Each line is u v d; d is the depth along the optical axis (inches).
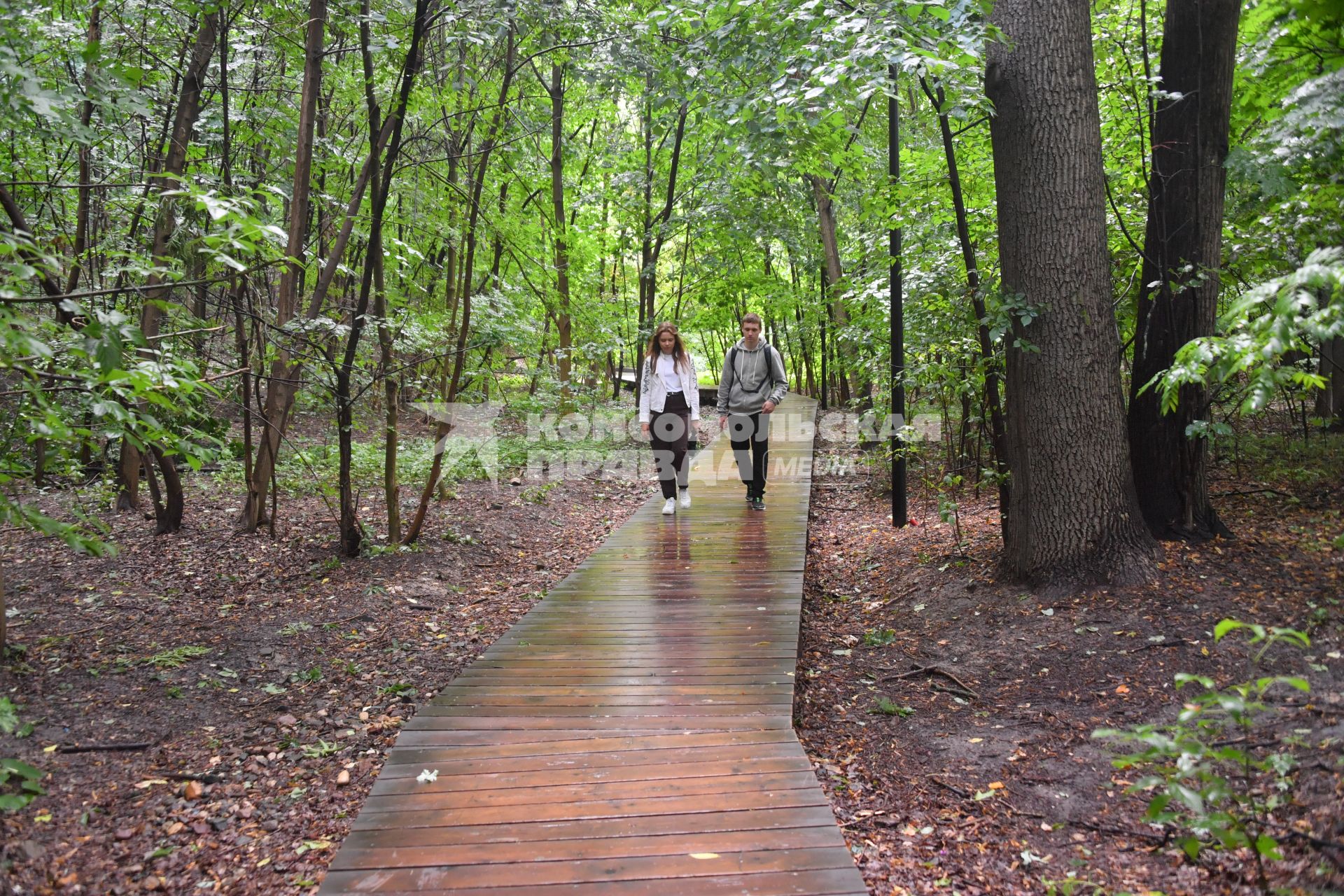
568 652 177.8
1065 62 178.9
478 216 331.3
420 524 267.4
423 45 246.7
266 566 240.7
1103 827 112.3
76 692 153.1
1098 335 181.3
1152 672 149.2
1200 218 184.7
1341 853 89.0
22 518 115.2
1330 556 172.1
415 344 262.2
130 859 107.1
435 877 99.2
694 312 655.1
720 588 224.4
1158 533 189.3
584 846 105.3
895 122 274.8
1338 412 300.5
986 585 200.7
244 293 225.8
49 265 111.2
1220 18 181.2
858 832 115.4
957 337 255.8
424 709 148.9
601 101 595.8
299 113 273.0
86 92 157.0
